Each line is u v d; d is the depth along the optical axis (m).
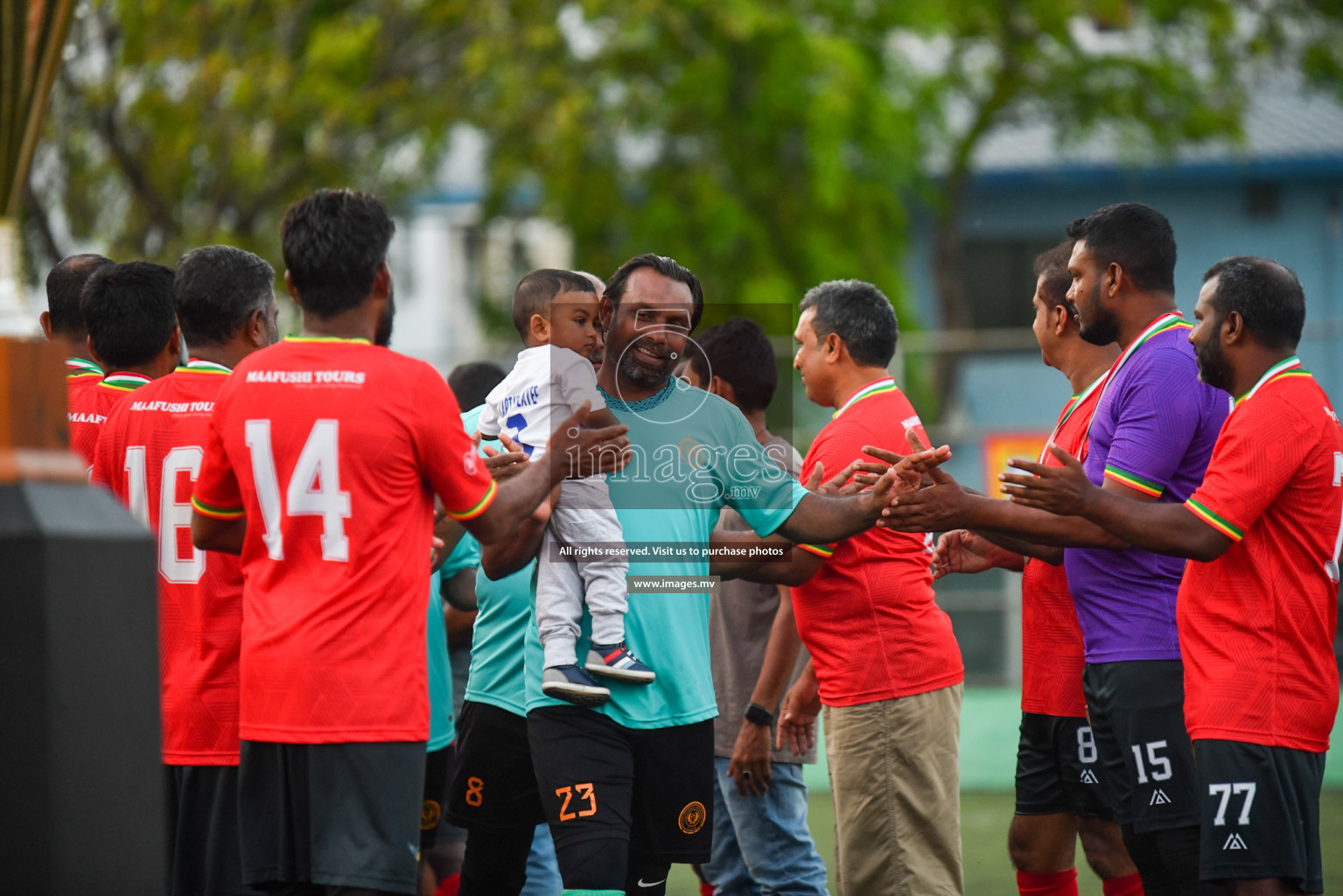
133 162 45.56
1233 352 13.09
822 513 13.73
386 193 50.09
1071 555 14.73
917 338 43.91
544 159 50.47
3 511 10.22
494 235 63.09
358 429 11.44
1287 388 12.91
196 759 13.40
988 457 42.66
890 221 55.84
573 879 12.70
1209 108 59.97
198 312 14.08
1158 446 13.97
